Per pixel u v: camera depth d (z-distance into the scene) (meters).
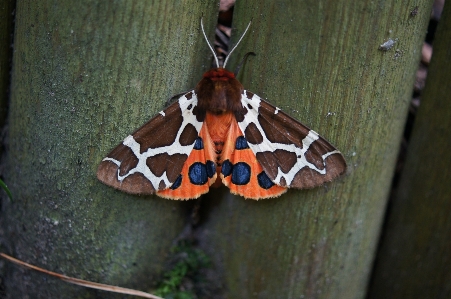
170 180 0.24
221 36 0.25
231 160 0.25
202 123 0.24
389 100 0.24
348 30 0.23
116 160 0.24
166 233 0.26
